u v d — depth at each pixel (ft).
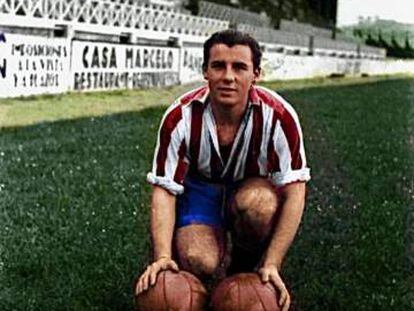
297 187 12.59
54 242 18.51
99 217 20.95
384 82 98.37
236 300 11.40
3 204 22.04
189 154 12.67
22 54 51.16
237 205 12.55
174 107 12.57
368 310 15.08
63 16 58.75
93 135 37.09
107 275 16.28
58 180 25.93
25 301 14.83
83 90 58.13
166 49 70.69
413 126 48.32
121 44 63.10
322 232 20.33
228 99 12.12
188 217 13.00
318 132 43.09
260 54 12.32
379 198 25.08
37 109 46.50
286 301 11.53
